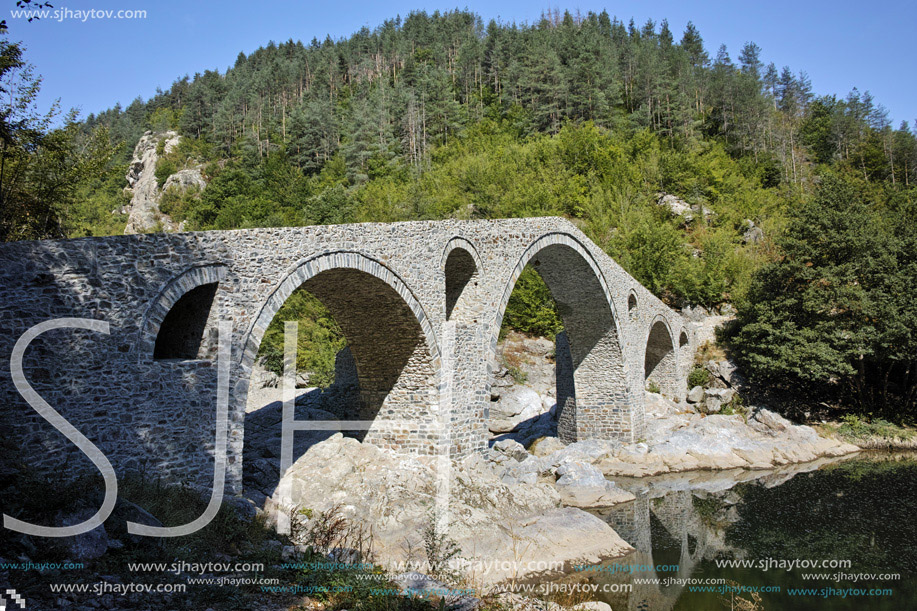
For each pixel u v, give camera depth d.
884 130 89.31
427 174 67.25
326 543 12.72
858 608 14.09
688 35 112.88
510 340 46.16
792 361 37.25
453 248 21.06
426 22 124.31
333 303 19.91
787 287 40.25
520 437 34.62
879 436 35.84
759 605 14.39
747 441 32.66
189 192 83.50
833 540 19.25
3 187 22.80
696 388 40.59
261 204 68.75
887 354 36.72
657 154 67.88
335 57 115.12
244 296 15.16
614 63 93.75
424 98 88.38
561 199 59.16
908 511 22.38
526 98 87.19
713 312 50.19
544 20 118.00
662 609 13.97
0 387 11.68
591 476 24.66
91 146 26.27
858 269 38.28
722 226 59.72
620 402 30.62
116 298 13.12
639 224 53.69
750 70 105.75
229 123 97.19
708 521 21.25
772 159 80.44
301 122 87.31
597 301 29.62
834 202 40.34
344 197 63.53
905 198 60.09
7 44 19.19
